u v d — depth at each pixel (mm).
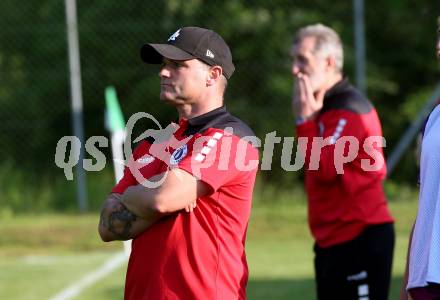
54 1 56781
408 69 60531
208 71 15281
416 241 14539
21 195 50812
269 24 56312
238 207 15016
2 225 44406
